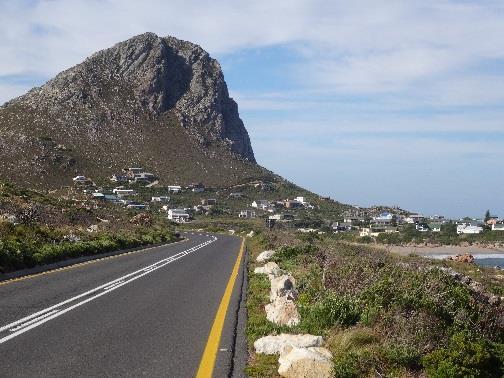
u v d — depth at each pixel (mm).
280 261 25484
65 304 12742
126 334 9688
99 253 29312
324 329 9930
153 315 11633
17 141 165375
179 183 171375
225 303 13430
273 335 9391
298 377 7230
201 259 28391
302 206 166625
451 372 7402
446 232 138625
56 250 23469
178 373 7367
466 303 12867
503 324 12078
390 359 7773
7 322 10414
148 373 7328
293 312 10883
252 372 7504
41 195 58438
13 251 19734
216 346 8914
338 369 7246
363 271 15141
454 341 8492
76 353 8273
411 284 13281
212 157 197875
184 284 17312
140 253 32594
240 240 54562
